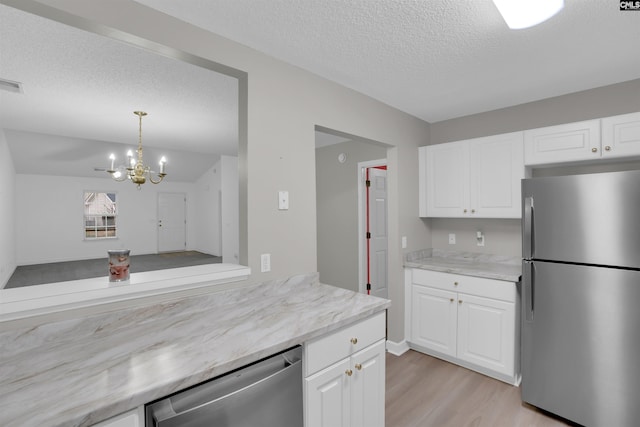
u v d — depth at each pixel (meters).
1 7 1.64
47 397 0.85
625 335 1.75
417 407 2.16
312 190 2.11
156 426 0.91
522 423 1.99
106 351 1.13
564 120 2.61
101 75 2.58
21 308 1.13
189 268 1.70
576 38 1.77
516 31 1.71
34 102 3.32
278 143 1.93
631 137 2.05
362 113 2.54
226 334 1.28
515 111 2.86
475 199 2.79
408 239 3.07
